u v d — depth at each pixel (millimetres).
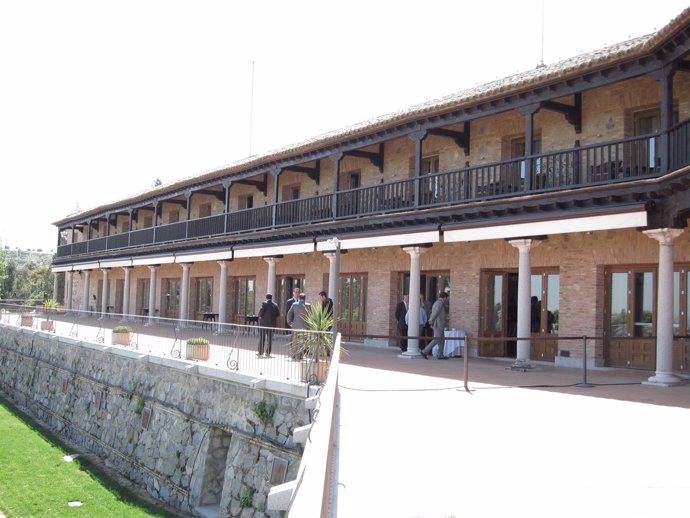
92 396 19125
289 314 14906
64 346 22500
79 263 40781
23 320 28453
